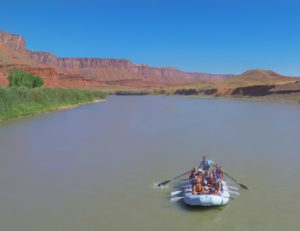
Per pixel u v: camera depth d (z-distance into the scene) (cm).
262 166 1680
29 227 1002
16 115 4006
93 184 1398
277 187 1348
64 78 17862
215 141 2380
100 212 1107
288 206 1150
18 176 1518
